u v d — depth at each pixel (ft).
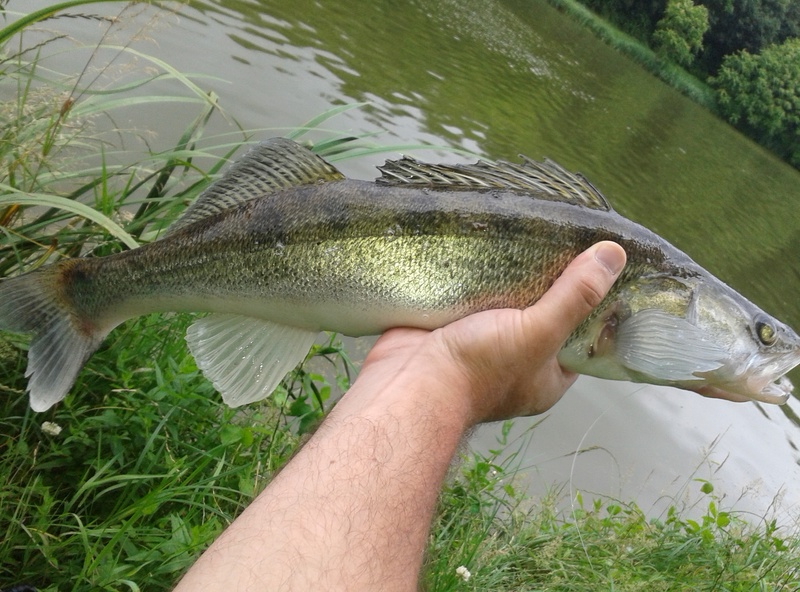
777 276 7.76
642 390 4.03
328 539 0.79
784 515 3.27
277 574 0.73
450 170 1.46
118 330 1.85
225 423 1.80
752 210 10.46
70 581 1.39
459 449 1.12
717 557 2.27
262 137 4.25
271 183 1.46
